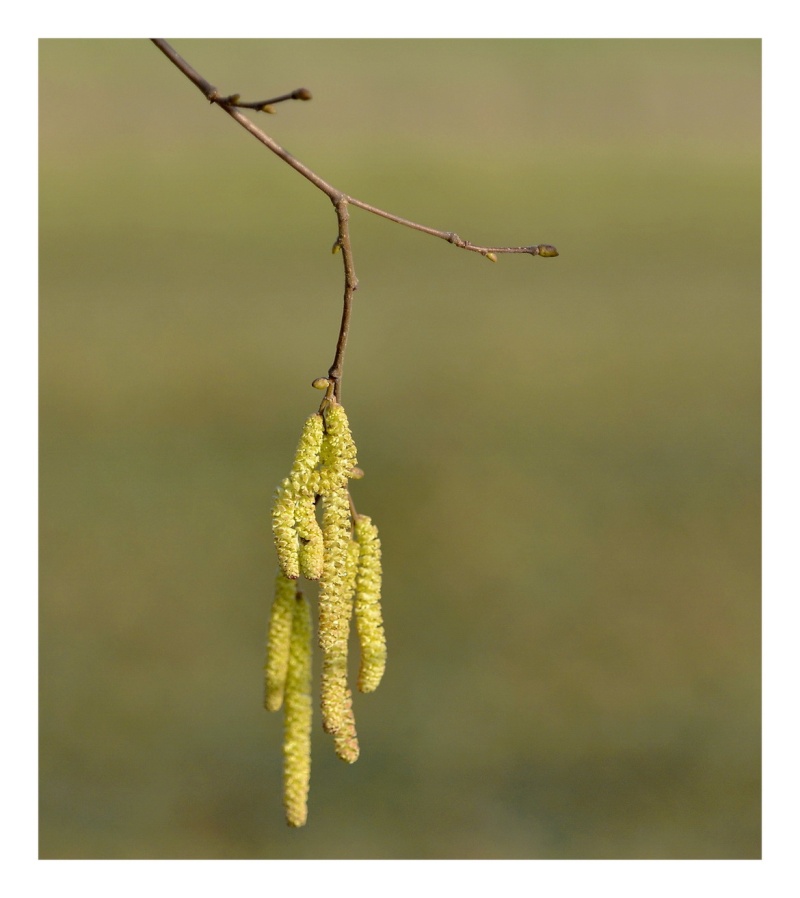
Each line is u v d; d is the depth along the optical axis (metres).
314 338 12.24
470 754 6.97
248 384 11.10
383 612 8.09
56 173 18.34
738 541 8.98
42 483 9.25
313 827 6.46
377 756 6.92
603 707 7.36
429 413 10.74
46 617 7.82
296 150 19.72
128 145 19.42
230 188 18.12
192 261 14.83
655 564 8.67
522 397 11.19
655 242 16.05
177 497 9.13
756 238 16.23
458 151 20.23
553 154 20.28
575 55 23.47
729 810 6.60
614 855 6.37
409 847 6.37
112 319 12.44
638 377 11.57
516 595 8.30
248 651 7.72
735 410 11.01
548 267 15.03
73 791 6.59
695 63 23.06
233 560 8.57
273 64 21.91
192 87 20.34
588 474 9.85
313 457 2.66
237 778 6.74
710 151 20.64
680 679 7.59
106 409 10.52
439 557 8.70
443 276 14.70
